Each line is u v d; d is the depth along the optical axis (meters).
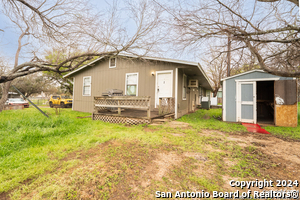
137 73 9.04
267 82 9.66
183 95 9.78
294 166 2.71
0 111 9.20
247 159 2.98
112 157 2.96
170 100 7.59
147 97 6.08
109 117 7.01
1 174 2.31
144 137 4.21
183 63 7.34
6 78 5.36
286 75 3.60
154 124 6.14
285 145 3.91
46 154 3.07
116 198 1.84
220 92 29.52
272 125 6.60
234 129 5.77
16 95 23.16
